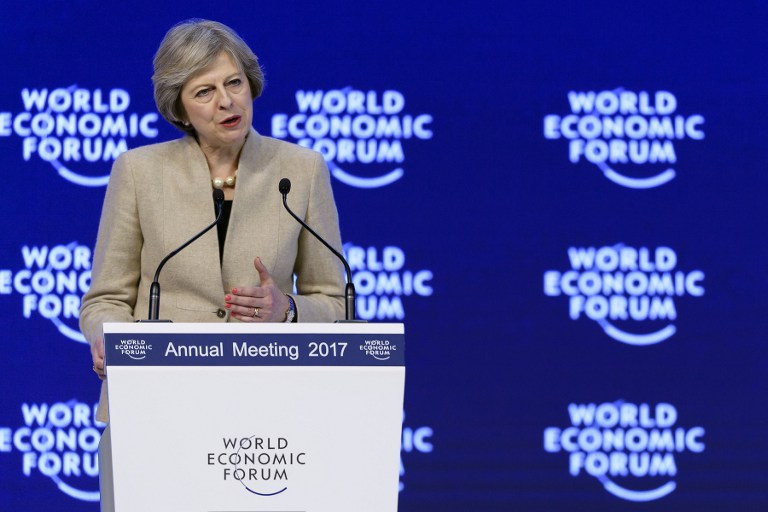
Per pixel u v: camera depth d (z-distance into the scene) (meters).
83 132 11.59
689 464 11.68
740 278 11.75
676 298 11.73
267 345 4.85
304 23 11.76
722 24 11.88
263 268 6.73
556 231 11.75
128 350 4.79
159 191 7.28
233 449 4.79
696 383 11.70
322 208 7.59
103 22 11.66
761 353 11.71
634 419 11.70
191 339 4.82
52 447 11.46
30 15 11.61
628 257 11.74
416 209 11.73
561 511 11.68
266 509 4.79
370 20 11.80
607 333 11.73
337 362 4.86
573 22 11.86
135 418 4.77
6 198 11.52
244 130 7.16
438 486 11.66
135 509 4.73
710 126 11.83
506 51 11.84
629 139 11.80
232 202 7.30
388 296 11.69
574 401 11.69
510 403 11.70
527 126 11.80
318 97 11.71
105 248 7.31
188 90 7.03
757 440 11.68
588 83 11.83
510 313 11.73
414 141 11.76
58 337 11.52
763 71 11.87
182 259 7.16
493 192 11.76
